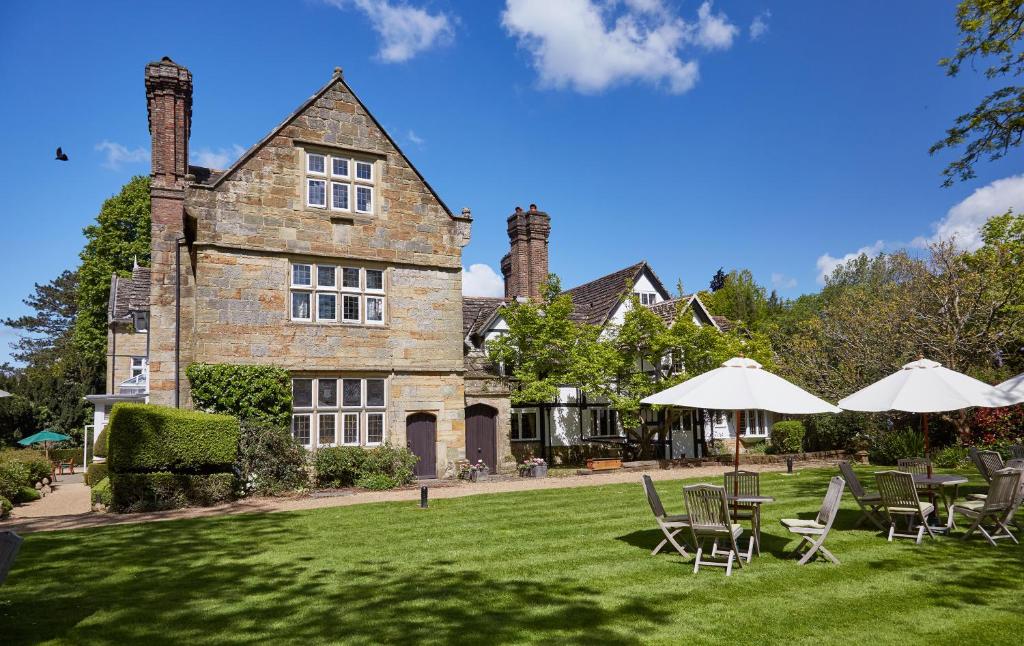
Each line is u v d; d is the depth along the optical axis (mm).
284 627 6117
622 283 30375
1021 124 13922
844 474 10695
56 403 38375
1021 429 20156
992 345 21516
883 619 6164
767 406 8805
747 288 43531
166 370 17328
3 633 6043
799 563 8289
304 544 9883
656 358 24578
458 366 20531
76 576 8109
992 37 13969
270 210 18266
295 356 18250
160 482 14234
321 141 19125
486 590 7227
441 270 20719
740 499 8883
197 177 20719
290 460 16828
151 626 6199
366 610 6574
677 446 29578
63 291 64125
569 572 7973
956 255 22609
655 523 11211
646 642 5625
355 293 19375
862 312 24828
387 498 15344
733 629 5926
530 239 29406
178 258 17750
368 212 19766
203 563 8727
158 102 19562
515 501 14141
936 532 10047
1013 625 5965
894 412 23469
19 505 16562
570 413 27484
